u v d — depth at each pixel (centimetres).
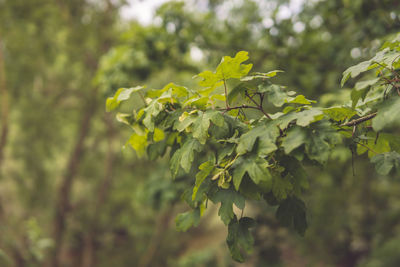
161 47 409
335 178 525
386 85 137
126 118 158
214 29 457
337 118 131
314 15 402
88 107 755
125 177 839
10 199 756
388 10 323
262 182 121
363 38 353
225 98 134
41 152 764
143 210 815
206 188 131
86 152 845
